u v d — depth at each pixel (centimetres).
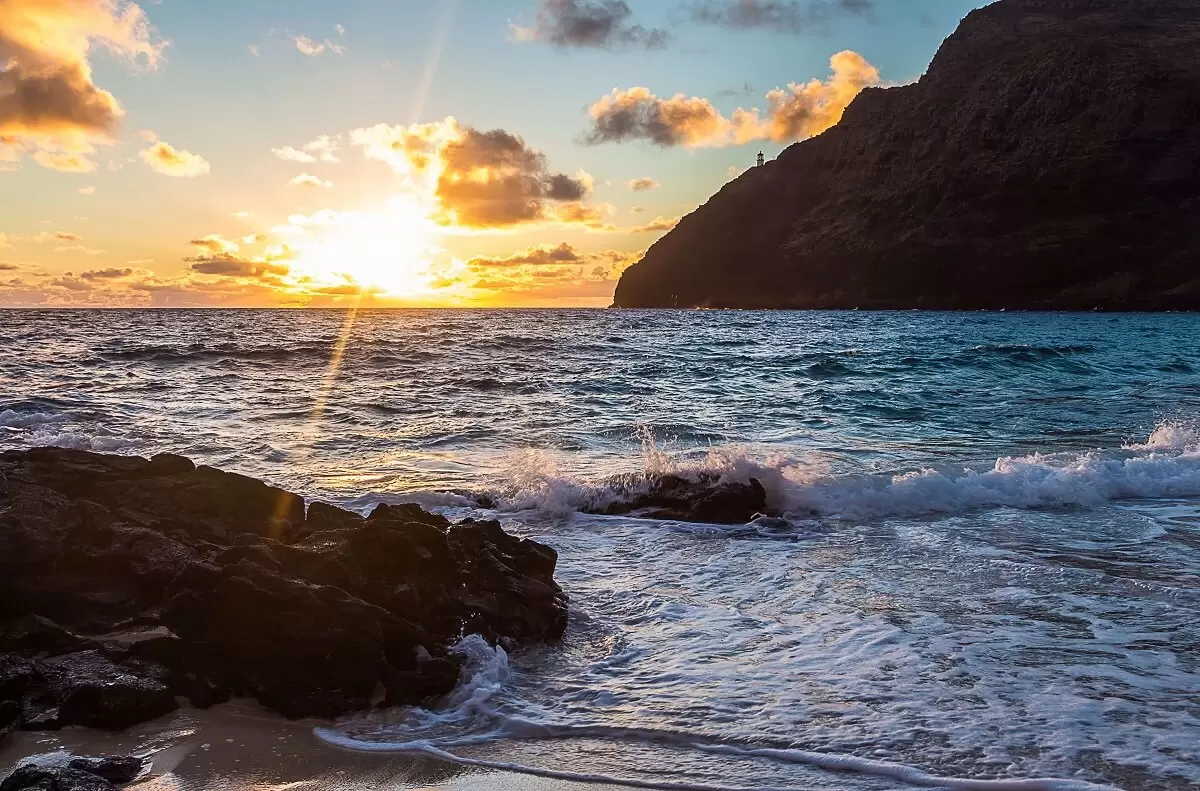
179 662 551
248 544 649
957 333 6656
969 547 889
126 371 3053
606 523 1045
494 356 3862
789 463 1288
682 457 1427
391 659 574
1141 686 522
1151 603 688
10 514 647
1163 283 16075
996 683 530
